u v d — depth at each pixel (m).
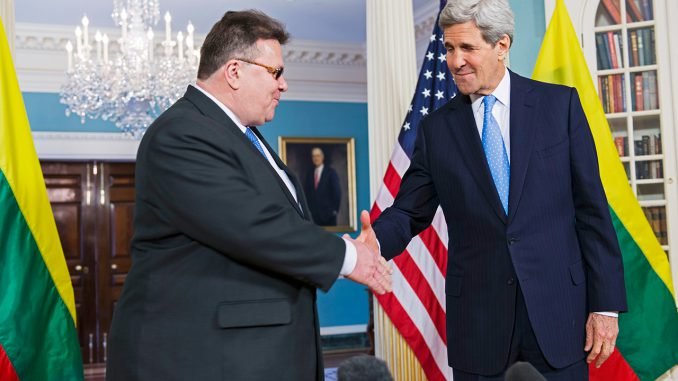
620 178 3.53
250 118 2.01
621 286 2.19
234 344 1.81
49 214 3.17
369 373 0.90
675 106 4.05
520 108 2.30
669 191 4.04
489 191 2.26
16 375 2.91
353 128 10.39
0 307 2.94
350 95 10.38
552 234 2.22
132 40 6.87
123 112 7.65
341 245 1.87
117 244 9.58
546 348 2.16
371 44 4.34
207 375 1.79
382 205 3.77
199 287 1.83
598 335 2.20
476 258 2.29
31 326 2.99
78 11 8.28
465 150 2.33
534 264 2.19
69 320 3.15
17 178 3.07
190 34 6.97
